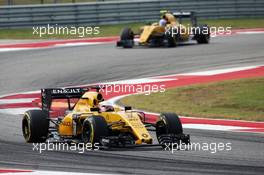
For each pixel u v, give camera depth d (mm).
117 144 42344
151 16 126625
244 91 70250
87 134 43594
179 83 76562
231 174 38000
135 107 64562
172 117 44375
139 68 86938
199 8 129625
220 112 61125
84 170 39094
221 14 131750
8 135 50531
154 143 47188
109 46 106250
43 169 39531
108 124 43938
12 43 108812
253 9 134125
